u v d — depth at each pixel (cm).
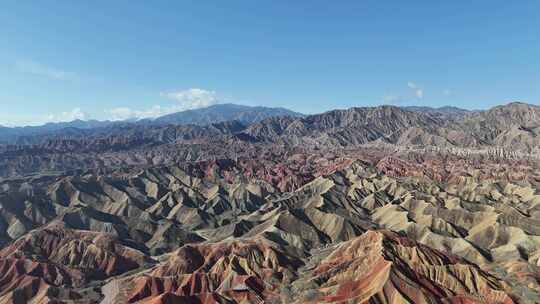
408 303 9988
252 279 12781
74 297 12975
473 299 10519
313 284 11894
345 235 17738
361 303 10138
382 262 11319
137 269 15400
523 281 12338
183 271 14038
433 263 11731
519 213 17688
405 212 18800
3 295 12975
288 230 17600
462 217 18188
